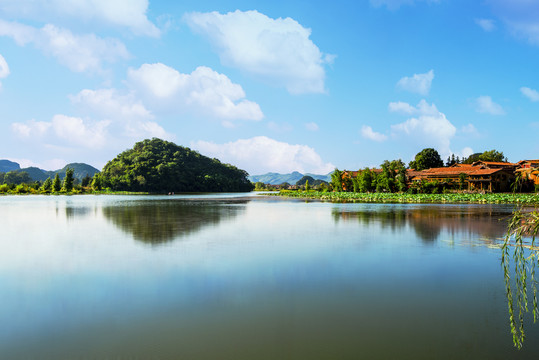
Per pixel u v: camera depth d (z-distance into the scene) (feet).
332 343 21.17
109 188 460.96
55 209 130.72
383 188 295.07
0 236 61.21
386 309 26.55
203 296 29.40
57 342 21.52
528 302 28.04
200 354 19.93
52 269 38.24
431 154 407.03
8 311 26.37
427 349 20.45
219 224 79.92
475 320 24.57
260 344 21.03
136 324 23.93
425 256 44.52
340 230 69.21
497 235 61.57
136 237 59.93
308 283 32.99
